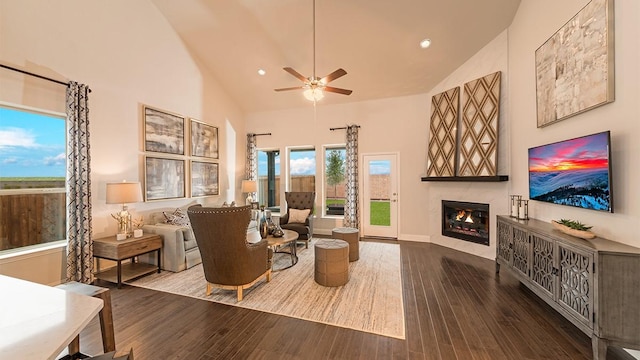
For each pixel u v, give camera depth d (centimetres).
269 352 203
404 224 570
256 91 620
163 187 461
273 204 704
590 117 245
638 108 198
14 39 290
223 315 258
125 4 402
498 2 368
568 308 219
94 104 363
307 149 668
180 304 281
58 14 326
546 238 250
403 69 499
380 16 404
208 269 292
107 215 376
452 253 464
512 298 288
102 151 372
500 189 412
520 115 368
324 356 198
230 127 639
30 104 305
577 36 255
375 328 233
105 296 179
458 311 261
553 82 292
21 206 312
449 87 500
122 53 398
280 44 481
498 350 202
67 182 329
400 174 571
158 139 453
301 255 456
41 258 315
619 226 213
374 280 342
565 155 263
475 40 424
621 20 211
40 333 87
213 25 469
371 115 595
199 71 542
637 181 199
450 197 498
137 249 349
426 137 552
